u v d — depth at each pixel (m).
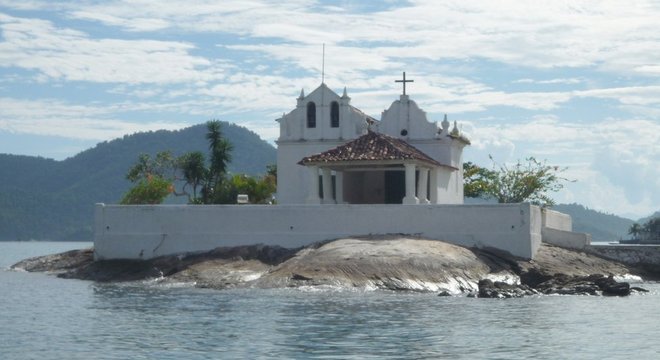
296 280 72.56
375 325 52.78
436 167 95.31
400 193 97.44
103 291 71.75
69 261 96.44
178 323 53.47
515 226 82.38
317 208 83.81
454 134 101.38
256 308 59.94
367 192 98.94
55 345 46.41
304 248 81.94
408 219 83.31
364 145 91.25
